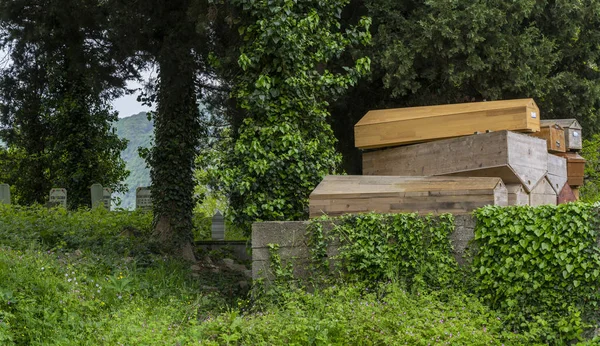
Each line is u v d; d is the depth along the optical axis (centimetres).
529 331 764
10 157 2683
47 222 1454
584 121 1727
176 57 1577
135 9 1579
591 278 743
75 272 1019
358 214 927
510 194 946
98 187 2173
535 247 777
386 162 1111
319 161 1115
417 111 1104
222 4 1375
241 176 1073
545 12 1683
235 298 1172
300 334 733
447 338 704
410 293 855
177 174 1686
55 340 749
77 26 1748
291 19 1095
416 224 880
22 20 1847
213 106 1972
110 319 852
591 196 1598
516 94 1622
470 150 977
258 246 947
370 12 1603
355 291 873
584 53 1731
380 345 720
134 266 1218
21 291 847
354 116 1742
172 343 732
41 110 2394
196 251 1733
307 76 1130
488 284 816
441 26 1502
